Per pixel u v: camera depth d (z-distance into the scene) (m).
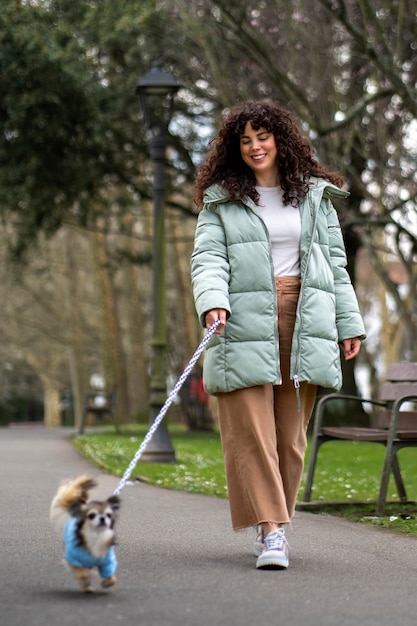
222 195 6.14
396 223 20.66
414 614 4.82
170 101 14.16
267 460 5.92
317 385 6.18
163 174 14.20
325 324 6.08
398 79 15.73
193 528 7.31
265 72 19.78
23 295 46.53
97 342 46.50
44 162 22.33
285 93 18.80
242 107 6.22
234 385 5.97
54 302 46.47
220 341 6.04
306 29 19.78
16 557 6.00
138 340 38.78
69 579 5.39
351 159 22.66
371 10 15.63
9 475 11.28
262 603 4.93
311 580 5.52
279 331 6.09
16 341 46.75
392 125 20.73
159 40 22.22
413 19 16.78
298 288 6.13
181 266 39.31
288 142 6.17
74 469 12.26
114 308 36.06
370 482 11.34
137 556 6.11
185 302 36.50
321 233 6.22
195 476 11.45
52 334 43.09
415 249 21.28
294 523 7.87
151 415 13.59
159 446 13.30
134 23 20.34
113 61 22.14
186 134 23.97
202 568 5.77
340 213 19.73
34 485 10.16
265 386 6.04
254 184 6.22
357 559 6.26
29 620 4.56
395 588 5.40
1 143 22.00
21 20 20.25
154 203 14.17
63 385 49.34
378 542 6.97
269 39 20.33
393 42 19.45
